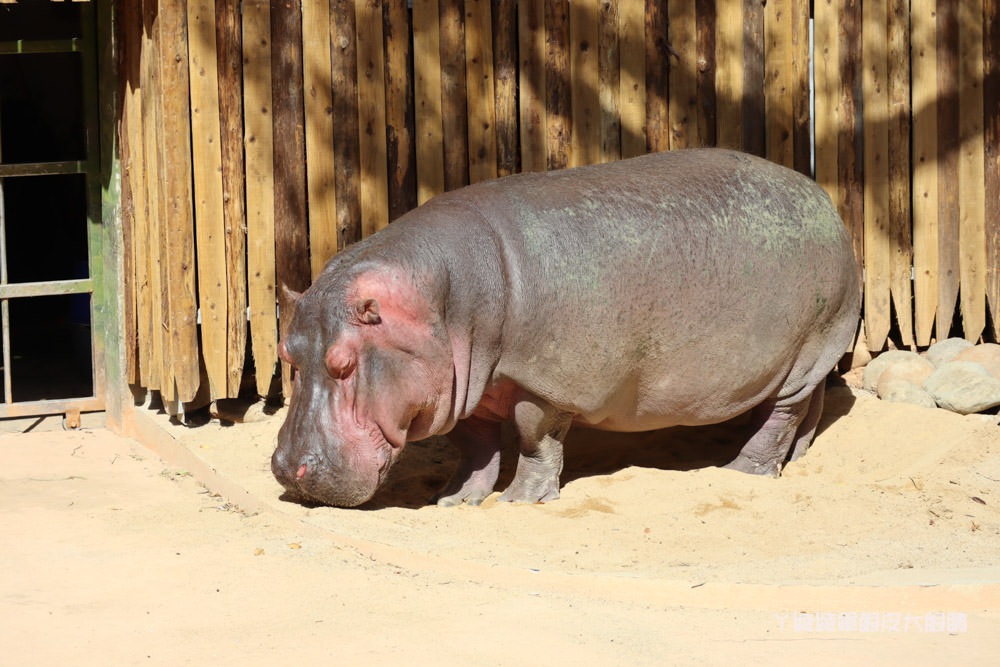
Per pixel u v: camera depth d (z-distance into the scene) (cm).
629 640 1137
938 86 2064
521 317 1480
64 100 2844
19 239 2795
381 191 1950
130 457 1897
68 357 2570
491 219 1508
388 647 1108
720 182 1638
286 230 1914
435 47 1955
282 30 1891
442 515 1490
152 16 1839
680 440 1862
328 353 1402
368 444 1430
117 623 1166
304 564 1347
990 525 1467
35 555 1380
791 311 1645
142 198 1947
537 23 1980
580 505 1531
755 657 1097
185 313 1852
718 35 2030
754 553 1359
